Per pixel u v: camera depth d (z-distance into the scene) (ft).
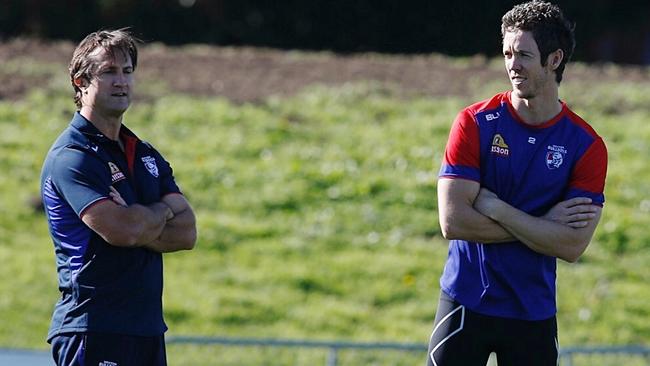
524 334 65.51
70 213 63.36
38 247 160.15
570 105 217.15
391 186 183.11
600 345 144.97
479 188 65.41
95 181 63.10
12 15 331.57
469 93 223.71
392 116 209.77
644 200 184.14
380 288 155.43
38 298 146.61
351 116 208.95
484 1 341.21
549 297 66.23
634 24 366.22
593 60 362.53
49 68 227.40
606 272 163.32
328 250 165.07
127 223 62.49
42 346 135.85
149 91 214.90
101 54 63.62
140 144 67.15
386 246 166.81
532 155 65.26
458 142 65.57
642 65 368.07
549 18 63.41
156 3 336.49
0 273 151.12
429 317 149.38
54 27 332.19
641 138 203.92
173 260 159.12
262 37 341.21
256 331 142.82
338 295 153.89
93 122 64.44
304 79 232.53
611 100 223.30
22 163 181.78
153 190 66.59
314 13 342.64
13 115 197.47
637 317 152.35
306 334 142.31
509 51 64.08
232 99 213.87
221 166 185.78
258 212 174.19
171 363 132.26
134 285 63.57
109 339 62.54
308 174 185.68
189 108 206.39
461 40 342.85
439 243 169.07
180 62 242.99
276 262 160.76
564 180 65.62
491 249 65.36
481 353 65.98
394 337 142.41
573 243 64.28
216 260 160.15
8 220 165.68
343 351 136.15
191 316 144.15
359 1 342.03
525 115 65.41
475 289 65.57
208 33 338.54
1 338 136.36
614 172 192.24
